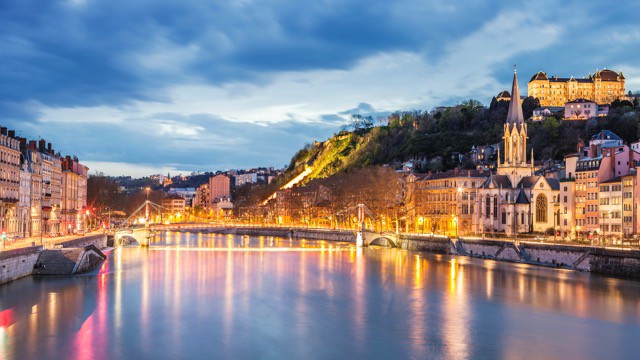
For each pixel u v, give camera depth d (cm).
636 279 12531
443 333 8400
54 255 12900
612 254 13225
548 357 7381
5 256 10988
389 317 9325
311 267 15425
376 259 17500
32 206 19075
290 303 10369
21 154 18088
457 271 14325
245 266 15625
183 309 9744
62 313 9200
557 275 13338
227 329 8512
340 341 7975
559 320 9119
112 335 8069
